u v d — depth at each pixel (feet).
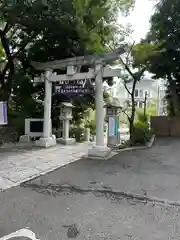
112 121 28.43
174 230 9.33
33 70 37.47
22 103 41.11
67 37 29.81
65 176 16.57
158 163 21.04
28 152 24.68
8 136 33.42
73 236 8.91
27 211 11.05
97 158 22.25
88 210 11.18
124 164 20.36
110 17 32.19
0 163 19.57
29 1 24.43
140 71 36.37
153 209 11.31
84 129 39.45
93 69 24.08
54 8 25.62
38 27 28.07
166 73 41.91
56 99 38.83
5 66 39.19
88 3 26.25
